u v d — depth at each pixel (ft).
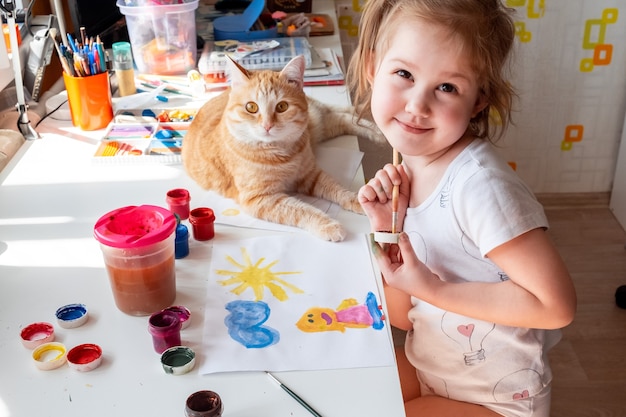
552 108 7.99
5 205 3.79
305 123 3.88
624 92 7.89
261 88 3.67
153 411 2.43
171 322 2.76
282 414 2.42
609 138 8.18
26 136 4.57
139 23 5.34
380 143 4.80
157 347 2.70
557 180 8.46
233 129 3.79
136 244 2.75
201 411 2.32
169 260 2.92
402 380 3.59
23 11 5.20
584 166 8.36
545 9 7.40
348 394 2.52
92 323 2.88
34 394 2.51
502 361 3.19
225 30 5.93
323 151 4.50
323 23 6.50
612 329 6.36
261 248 3.44
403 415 2.43
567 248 7.57
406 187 3.25
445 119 2.86
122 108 4.91
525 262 2.71
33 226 3.59
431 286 2.90
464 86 2.82
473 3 2.77
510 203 2.76
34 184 4.02
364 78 3.52
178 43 5.46
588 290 6.87
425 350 3.41
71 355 2.66
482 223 2.78
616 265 7.27
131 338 2.80
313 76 5.34
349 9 7.54
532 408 3.24
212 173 3.97
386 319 2.92
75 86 4.53
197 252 3.41
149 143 4.45
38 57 5.04
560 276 2.69
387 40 2.93
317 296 3.07
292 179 3.93
